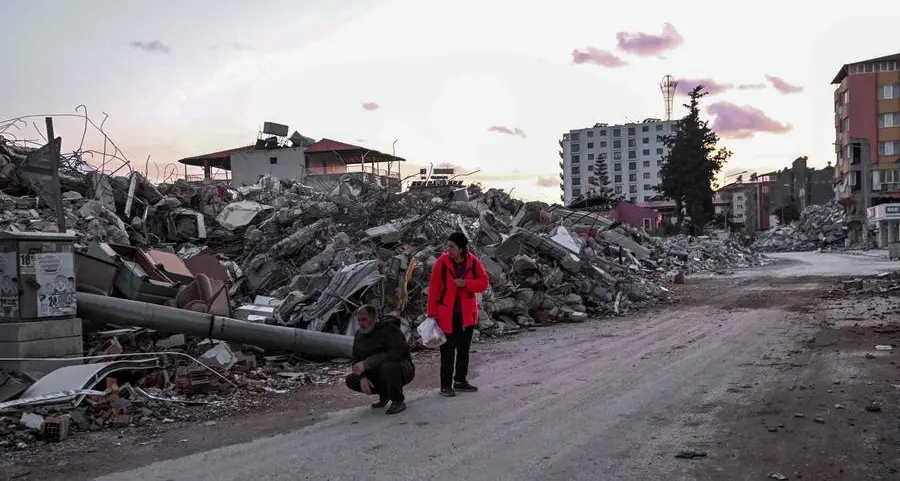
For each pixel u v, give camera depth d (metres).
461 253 7.80
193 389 8.05
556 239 18.92
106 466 5.41
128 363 8.05
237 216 17.67
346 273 11.77
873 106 72.31
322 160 50.34
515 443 5.70
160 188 18.31
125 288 10.32
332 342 10.26
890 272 25.91
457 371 8.00
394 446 5.72
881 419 6.05
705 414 6.48
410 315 12.61
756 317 14.41
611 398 7.27
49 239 7.95
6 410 6.59
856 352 9.56
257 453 5.67
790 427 5.93
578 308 16.02
